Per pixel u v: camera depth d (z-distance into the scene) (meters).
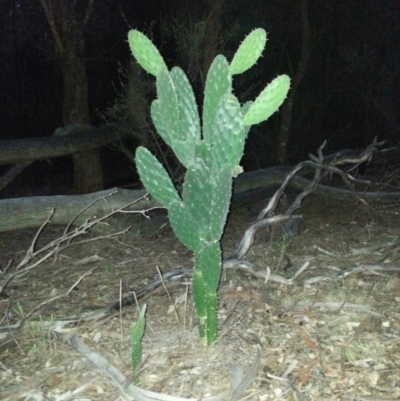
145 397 1.64
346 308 2.23
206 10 4.29
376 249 2.95
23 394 1.75
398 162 5.10
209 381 1.77
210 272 1.82
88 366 1.89
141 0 5.82
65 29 4.27
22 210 2.84
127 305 2.32
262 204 4.12
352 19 6.29
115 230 3.24
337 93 6.39
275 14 5.48
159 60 1.74
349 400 1.65
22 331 2.15
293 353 1.91
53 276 2.82
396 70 6.19
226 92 1.68
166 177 1.79
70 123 4.33
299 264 2.79
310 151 6.19
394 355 1.88
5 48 5.99
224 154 1.65
